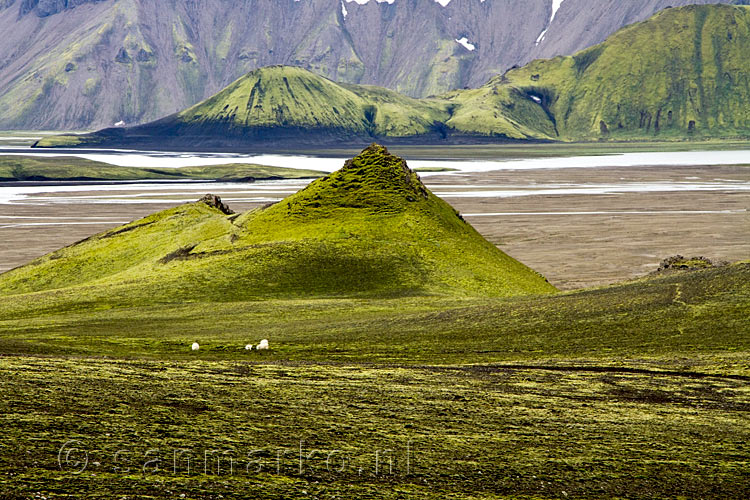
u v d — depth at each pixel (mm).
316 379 67188
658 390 66188
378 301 150000
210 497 37125
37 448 41250
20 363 64688
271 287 170875
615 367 76188
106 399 53719
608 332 95000
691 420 57000
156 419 49719
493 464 46094
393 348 95000
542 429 53938
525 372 73375
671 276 132625
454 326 107812
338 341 101750
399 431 51781
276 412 54500
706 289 109125
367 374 70625
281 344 100375
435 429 52719
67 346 94938
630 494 42594
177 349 98625
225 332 115625
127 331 118688
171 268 189125
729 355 79125
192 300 160500
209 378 64750
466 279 182875
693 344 85688
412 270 184375
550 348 90000
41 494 34938
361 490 40219
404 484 41750
